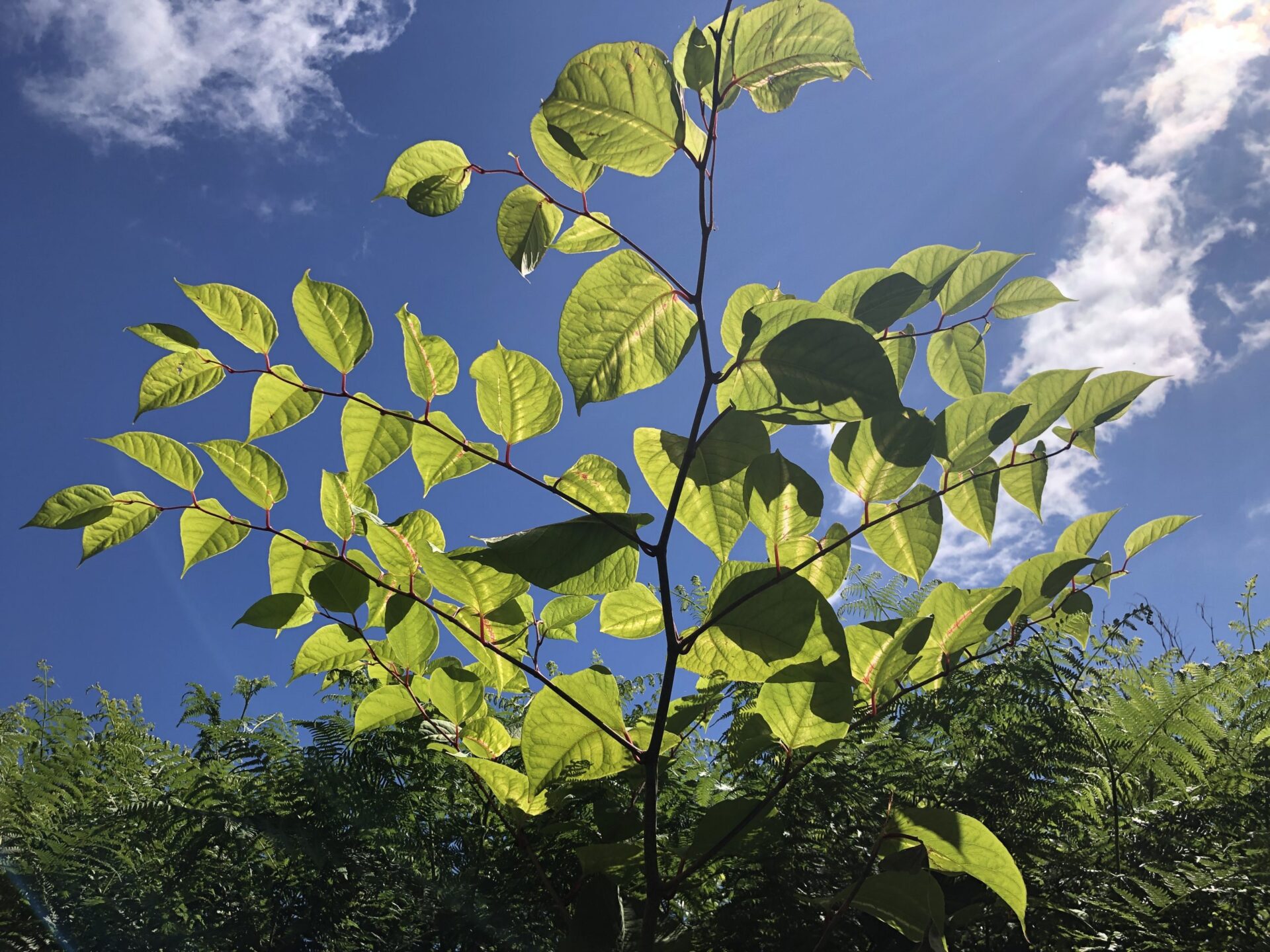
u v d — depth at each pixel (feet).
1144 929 5.14
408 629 5.05
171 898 6.90
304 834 6.95
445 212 4.26
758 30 3.59
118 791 8.96
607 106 3.51
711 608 4.09
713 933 5.72
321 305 4.31
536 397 4.48
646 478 4.40
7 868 7.13
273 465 4.97
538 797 5.39
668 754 5.91
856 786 6.62
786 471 3.67
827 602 3.85
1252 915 5.06
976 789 6.59
